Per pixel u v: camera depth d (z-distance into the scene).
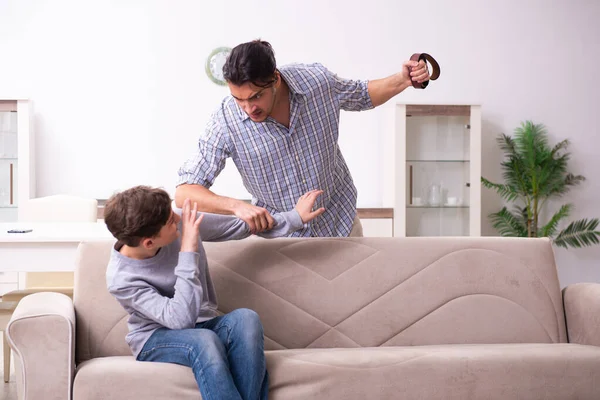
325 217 2.65
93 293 2.38
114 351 2.36
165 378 2.02
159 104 5.68
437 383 2.14
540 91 5.98
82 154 5.62
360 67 5.84
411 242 2.62
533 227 5.78
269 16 5.74
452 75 5.91
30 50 5.55
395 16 5.85
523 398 2.19
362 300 2.54
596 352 2.26
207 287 2.33
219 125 2.41
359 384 2.11
